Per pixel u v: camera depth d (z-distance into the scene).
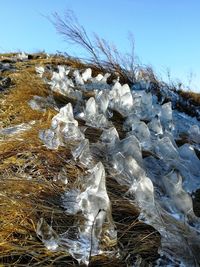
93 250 2.30
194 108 5.86
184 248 2.44
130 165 2.96
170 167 3.37
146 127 3.69
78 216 2.49
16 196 2.59
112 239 2.36
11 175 2.93
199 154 4.04
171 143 3.54
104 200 2.48
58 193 2.73
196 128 4.39
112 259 2.29
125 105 4.41
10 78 5.31
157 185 3.01
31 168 3.05
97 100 4.31
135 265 2.28
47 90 4.68
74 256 2.24
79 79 5.30
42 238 2.29
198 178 3.42
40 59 6.71
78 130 3.41
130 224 2.57
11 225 2.39
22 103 4.29
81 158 3.11
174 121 4.75
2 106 4.37
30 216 2.45
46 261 2.24
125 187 2.90
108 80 5.89
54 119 3.57
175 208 2.73
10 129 3.68
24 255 2.26
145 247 2.43
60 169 3.03
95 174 2.63
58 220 2.50
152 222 2.54
